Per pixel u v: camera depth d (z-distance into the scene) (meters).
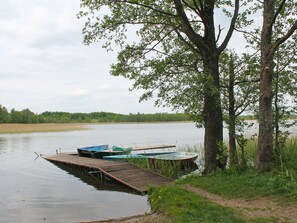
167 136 56.78
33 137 57.59
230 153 14.23
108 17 14.63
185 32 13.36
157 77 14.51
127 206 11.40
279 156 13.33
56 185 15.96
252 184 10.55
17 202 12.44
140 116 155.75
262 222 7.50
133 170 16.34
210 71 13.41
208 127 13.79
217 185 11.25
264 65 11.84
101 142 44.78
